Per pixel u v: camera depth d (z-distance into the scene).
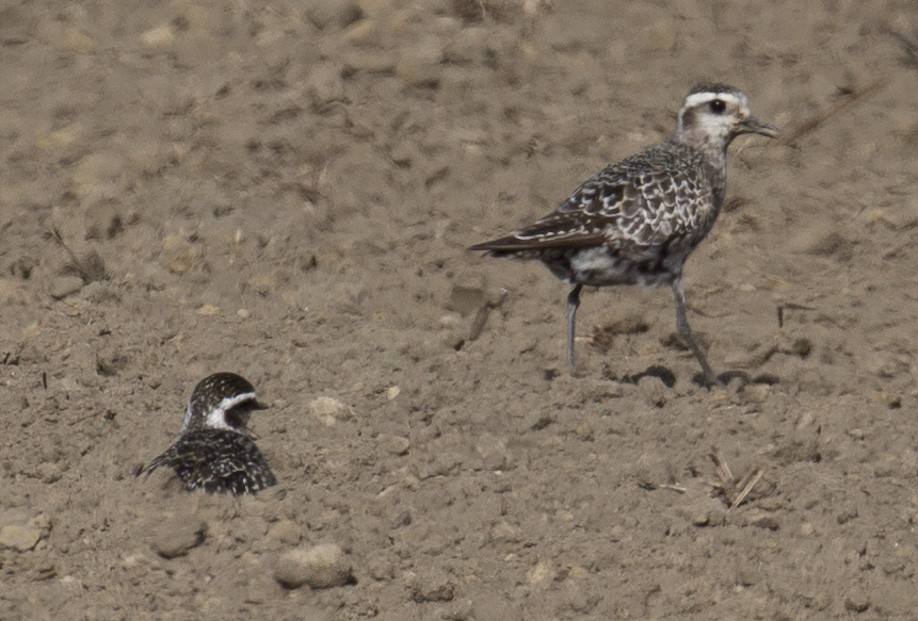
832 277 16.61
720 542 12.28
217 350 15.06
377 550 12.24
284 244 16.47
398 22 19.61
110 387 14.52
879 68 19.52
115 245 16.58
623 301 16.12
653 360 15.30
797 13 20.31
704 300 16.19
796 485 12.88
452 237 16.92
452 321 15.62
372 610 11.70
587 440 13.57
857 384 14.73
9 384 14.52
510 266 16.50
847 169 18.09
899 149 18.39
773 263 16.75
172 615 11.62
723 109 15.12
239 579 11.94
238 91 18.44
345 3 19.80
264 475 12.85
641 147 18.19
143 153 17.47
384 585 11.92
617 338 15.62
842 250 16.91
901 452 13.48
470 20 19.89
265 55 19.02
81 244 16.41
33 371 14.75
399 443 13.40
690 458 13.27
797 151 18.34
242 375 14.66
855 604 11.72
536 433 13.63
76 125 18.00
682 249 14.80
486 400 14.16
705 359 14.94
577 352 15.30
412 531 12.36
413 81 18.84
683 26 20.00
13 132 17.92
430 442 13.48
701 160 15.16
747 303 16.17
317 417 13.84
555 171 17.86
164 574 11.98
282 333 15.41
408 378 14.50
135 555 12.14
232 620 11.59
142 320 15.59
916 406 14.38
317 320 15.61
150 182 17.23
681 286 14.97
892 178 17.97
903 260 16.81
